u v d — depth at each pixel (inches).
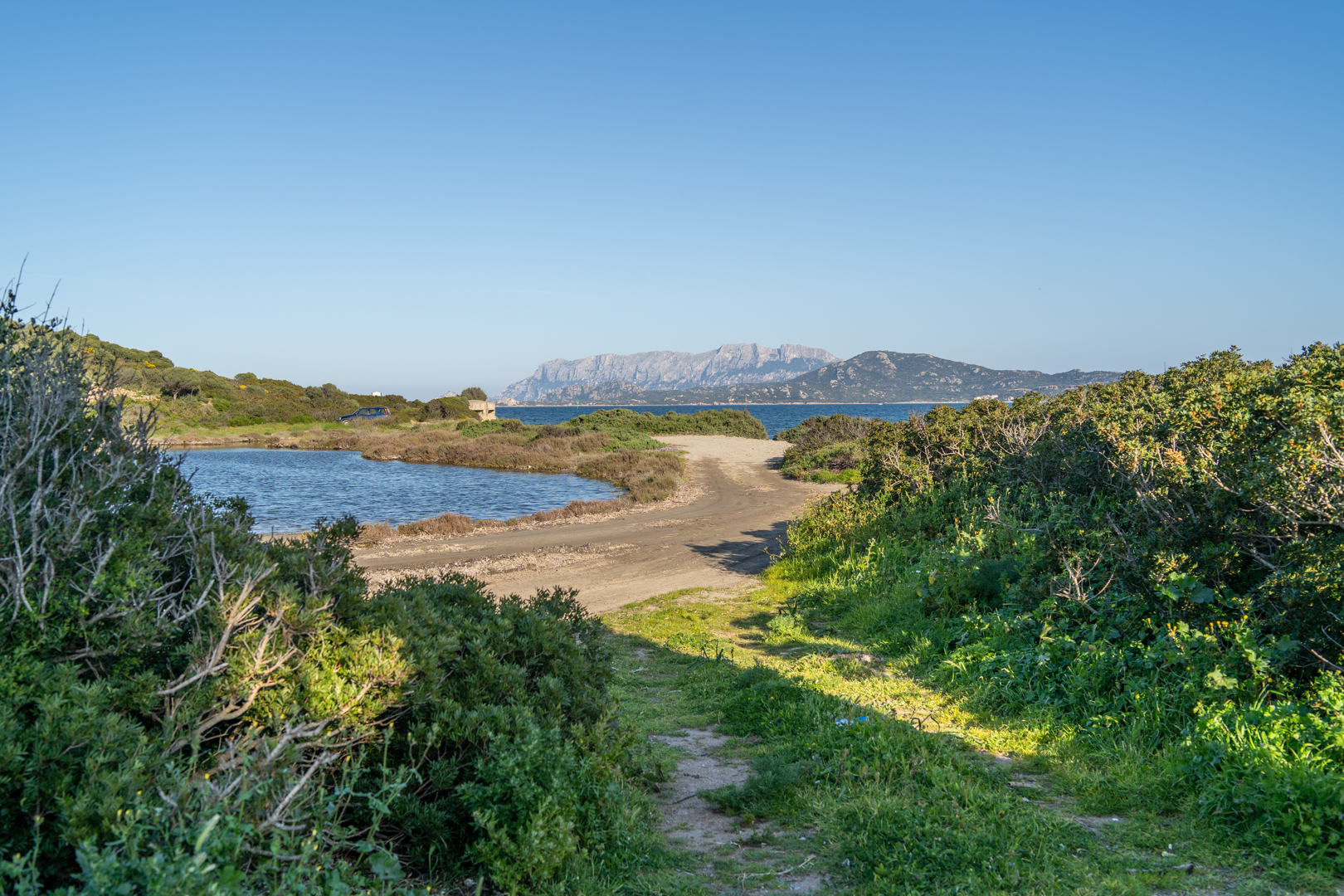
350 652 164.1
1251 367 435.2
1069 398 572.7
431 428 3171.8
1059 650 291.3
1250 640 241.0
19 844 110.9
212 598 158.9
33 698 124.6
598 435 2301.9
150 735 132.3
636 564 681.0
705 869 172.2
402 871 157.6
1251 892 150.0
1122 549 319.0
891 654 371.9
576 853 162.7
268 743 138.8
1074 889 152.5
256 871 123.3
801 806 202.1
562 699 212.4
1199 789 193.9
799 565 596.4
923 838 172.4
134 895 100.0
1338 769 178.9
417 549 759.7
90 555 150.6
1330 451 257.4
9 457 145.9
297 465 1971.0
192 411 2974.9
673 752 253.8
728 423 2938.0
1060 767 222.1
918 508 610.5
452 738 172.6
